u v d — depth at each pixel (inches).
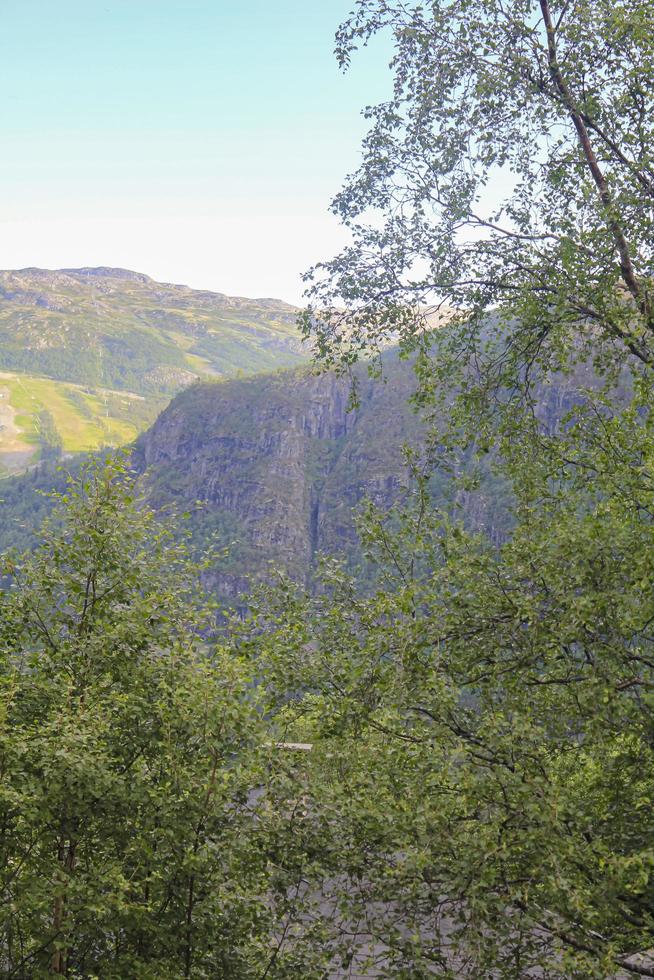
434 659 473.4
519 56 599.2
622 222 571.8
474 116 630.5
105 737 532.1
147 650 549.6
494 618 490.9
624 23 556.1
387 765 464.8
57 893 481.4
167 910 530.9
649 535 455.2
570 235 592.7
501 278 642.8
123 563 557.9
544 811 416.8
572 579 459.2
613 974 390.9
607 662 443.2
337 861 467.5
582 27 584.7
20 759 495.2
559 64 593.9
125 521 564.1
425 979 414.6
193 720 508.4
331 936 458.0
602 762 475.5
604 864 414.9
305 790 476.1
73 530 562.9
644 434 493.7
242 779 503.5
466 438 623.8
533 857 423.2
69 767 480.1
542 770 456.1
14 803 467.8
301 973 463.8
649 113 594.9
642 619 445.7
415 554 521.0
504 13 616.7
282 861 472.7
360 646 502.9
